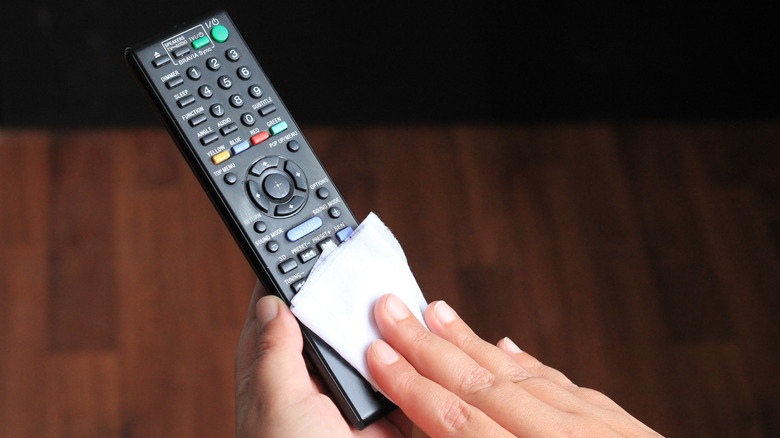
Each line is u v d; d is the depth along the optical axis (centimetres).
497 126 198
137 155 186
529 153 196
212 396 164
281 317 72
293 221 76
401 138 194
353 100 190
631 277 183
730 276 185
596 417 69
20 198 179
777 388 174
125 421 161
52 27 173
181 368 166
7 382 162
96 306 170
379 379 71
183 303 171
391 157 191
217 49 79
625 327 178
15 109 183
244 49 80
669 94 200
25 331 167
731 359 177
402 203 186
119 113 187
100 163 184
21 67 177
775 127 206
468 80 191
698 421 171
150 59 77
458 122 197
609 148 199
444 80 190
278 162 77
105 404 162
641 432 70
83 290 171
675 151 200
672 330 179
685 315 180
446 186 189
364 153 191
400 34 182
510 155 195
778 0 189
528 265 182
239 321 171
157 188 183
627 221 190
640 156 198
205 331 169
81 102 184
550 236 186
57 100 183
